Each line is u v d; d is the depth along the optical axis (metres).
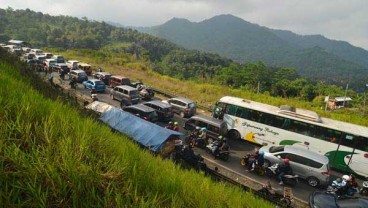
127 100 26.33
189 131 20.38
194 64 108.88
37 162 2.52
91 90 30.03
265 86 56.88
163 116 22.31
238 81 58.56
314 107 34.03
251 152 18.58
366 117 28.56
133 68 50.81
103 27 198.88
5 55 13.37
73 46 143.00
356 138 16.27
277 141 18.70
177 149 15.15
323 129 17.14
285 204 12.23
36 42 127.62
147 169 3.76
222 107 21.14
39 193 2.21
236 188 6.74
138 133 14.21
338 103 42.78
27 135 2.93
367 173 16.11
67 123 3.58
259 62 62.41
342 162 16.72
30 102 3.76
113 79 33.00
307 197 14.05
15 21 155.25
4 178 2.31
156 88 36.03
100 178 2.86
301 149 16.06
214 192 4.82
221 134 18.97
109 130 5.05
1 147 2.56
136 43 179.25
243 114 20.12
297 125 17.97
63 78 34.88
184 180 4.54
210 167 15.72
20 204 2.13
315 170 15.03
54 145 2.94
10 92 3.97
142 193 3.11
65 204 2.41
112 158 3.29
